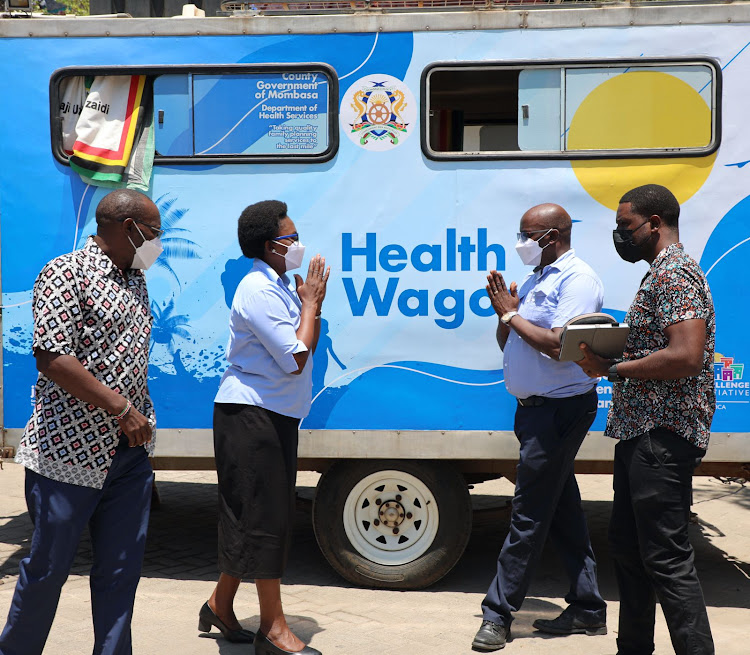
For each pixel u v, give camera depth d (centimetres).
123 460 305
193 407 457
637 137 434
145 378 310
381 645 382
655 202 326
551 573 495
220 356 455
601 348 323
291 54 445
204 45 447
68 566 298
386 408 450
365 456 450
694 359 302
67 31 449
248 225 358
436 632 398
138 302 307
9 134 454
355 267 449
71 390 285
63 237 456
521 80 438
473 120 494
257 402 352
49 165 455
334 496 458
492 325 444
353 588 462
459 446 446
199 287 455
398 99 443
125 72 448
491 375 445
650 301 318
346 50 443
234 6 457
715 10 426
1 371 459
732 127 429
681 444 313
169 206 453
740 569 504
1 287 458
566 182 438
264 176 450
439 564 452
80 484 294
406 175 445
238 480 354
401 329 448
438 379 447
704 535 573
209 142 450
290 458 361
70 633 389
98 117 452
